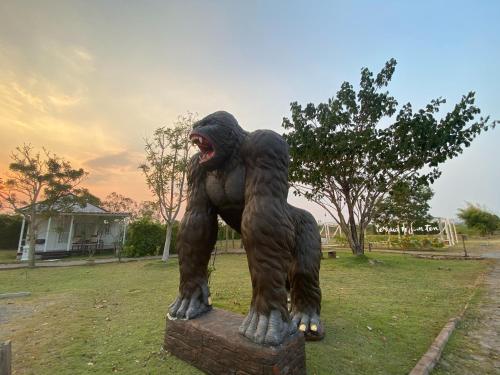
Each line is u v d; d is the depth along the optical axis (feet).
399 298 19.44
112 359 10.03
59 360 10.02
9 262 47.39
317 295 11.79
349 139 38.22
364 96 39.45
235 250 60.23
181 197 46.11
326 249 64.08
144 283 26.12
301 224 11.84
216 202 10.32
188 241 10.52
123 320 14.53
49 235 61.16
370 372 9.56
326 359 10.14
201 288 10.59
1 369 6.56
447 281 25.84
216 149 9.32
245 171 9.45
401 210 69.67
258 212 8.47
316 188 43.34
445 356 10.91
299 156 40.52
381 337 12.50
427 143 35.19
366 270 32.12
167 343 10.34
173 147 45.52
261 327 7.93
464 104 35.45
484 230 99.81
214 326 9.21
